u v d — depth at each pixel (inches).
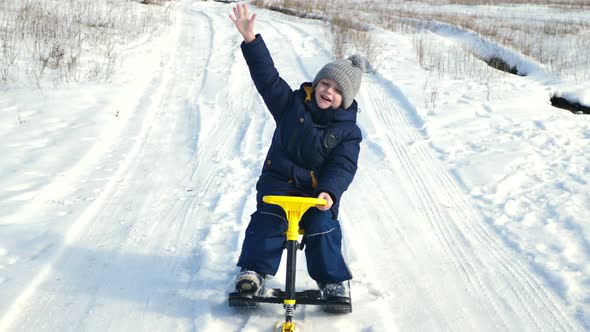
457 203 227.9
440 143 300.2
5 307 137.6
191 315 141.3
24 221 186.5
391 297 156.3
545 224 205.8
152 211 207.0
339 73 138.7
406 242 192.9
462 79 462.0
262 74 141.3
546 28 820.0
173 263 169.0
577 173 254.5
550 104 405.4
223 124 319.9
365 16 972.6
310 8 1085.8
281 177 143.6
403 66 507.2
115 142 279.9
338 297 139.1
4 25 446.6
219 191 226.5
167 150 275.7
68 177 228.4
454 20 936.3
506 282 167.2
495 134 316.8
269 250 139.3
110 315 140.1
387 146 297.0
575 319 148.2
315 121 142.8
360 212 217.0
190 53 514.9
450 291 161.2
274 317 141.7
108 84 368.5
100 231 188.7
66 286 152.7
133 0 827.4
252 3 1127.0
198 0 1136.8
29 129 279.6
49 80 357.4
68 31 468.4
